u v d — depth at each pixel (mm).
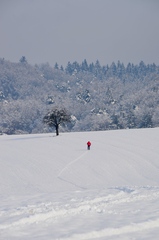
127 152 161000
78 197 48750
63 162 145750
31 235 30688
